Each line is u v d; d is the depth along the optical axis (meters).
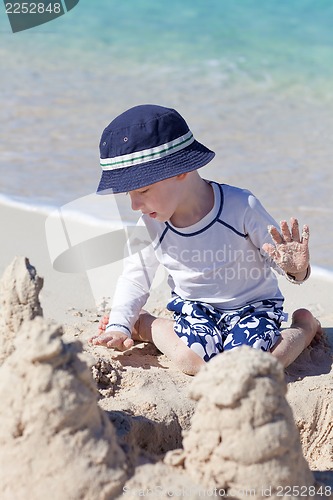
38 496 3.21
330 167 9.64
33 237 7.71
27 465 3.25
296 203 8.57
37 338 3.27
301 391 4.95
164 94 12.51
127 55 14.74
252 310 5.43
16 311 3.85
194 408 4.64
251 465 3.30
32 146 10.20
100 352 5.40
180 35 16.00
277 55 14.68
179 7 18.02
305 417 4.81
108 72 13.71
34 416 3.24
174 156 5.02
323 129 11.05
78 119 11.27
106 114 11.51
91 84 12.96
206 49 15.11
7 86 12.67
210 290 5.45
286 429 3.33
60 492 3.21
